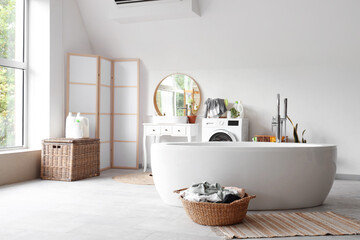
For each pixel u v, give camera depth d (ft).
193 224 10.00
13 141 17.79
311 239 8.81
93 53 22.38
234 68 20.53
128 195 13.88
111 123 22.18
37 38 18.40
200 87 21.16
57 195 13.80
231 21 18.72
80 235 9.00
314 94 19.24
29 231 9.31
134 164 21.86
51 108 18.42
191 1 17.74
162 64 21.61
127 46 21.56
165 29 20.03
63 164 17.13
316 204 12.25
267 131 20.04
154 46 21.03
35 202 12.60
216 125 19.51
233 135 19.16
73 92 19.94
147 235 9.03
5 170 15.97
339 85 18.81
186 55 20.84
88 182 16.79
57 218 10.57
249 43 19.34
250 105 20.34
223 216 9.68
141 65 22.03
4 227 9.64
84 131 18.83
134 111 21.85
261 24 18.45
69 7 20.02
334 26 17.63
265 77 20.04
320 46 18.45
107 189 15.10
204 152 11.48
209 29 19.34
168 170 11.94
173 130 20.08
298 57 19.17
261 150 11.39
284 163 11.46
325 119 19.10
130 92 21.91
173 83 21.57
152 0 18.03
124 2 18.56
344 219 10.50
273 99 19.92
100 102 20.84
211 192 10.30
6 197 13.38
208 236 8.98
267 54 19.52
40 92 18.39
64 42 19.67
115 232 9.26
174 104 21.53
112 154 22.21
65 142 17.07
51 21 18.35
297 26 18.08
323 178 12.02
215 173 11.44
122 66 21.99
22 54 18.33
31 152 17.46
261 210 11.60
